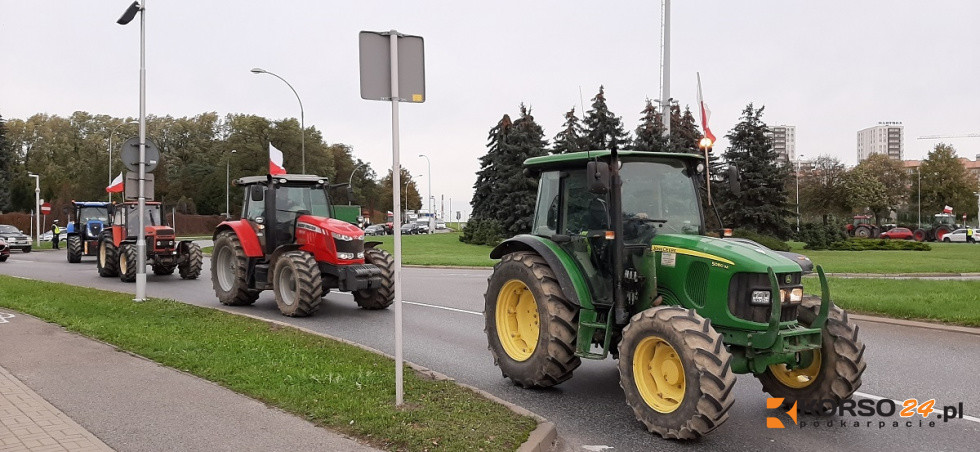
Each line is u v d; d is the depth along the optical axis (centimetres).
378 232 7619
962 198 7762
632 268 678
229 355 808
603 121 4241
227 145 9094
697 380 551
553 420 641
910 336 1060
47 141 9850
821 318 625
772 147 3828
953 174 7838
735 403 702
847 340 628
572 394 735
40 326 1011
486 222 4641
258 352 830
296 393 638
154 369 745
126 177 1348
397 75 598
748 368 611
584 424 628
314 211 1415
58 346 864
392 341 1027
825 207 5925
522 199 4478
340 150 10569
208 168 9269
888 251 3878
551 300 716
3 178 7775
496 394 734
